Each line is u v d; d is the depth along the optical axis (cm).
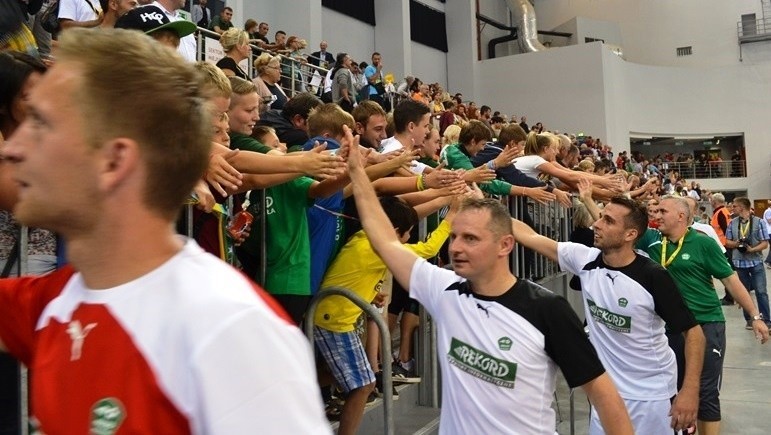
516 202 556
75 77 76
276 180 231
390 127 474
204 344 70
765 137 2753
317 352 299
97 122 75
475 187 328
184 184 82
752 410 546
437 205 367
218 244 234
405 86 1503
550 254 363
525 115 2530
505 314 214
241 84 275
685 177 2947
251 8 1565
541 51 2520
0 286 104
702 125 2769
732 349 776
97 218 77
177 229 221
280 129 387
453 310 227
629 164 2197
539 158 507
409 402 411
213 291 74
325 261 301
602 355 340
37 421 79
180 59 83
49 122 76
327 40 1878
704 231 501
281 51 1016
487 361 215
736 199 973
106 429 72
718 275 420
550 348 210
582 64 2464
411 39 2259
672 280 321
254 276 280
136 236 79
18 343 103
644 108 2698
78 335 78
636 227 324
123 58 76
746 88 2769
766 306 923
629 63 2638
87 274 81
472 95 2484
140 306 76
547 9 2969
